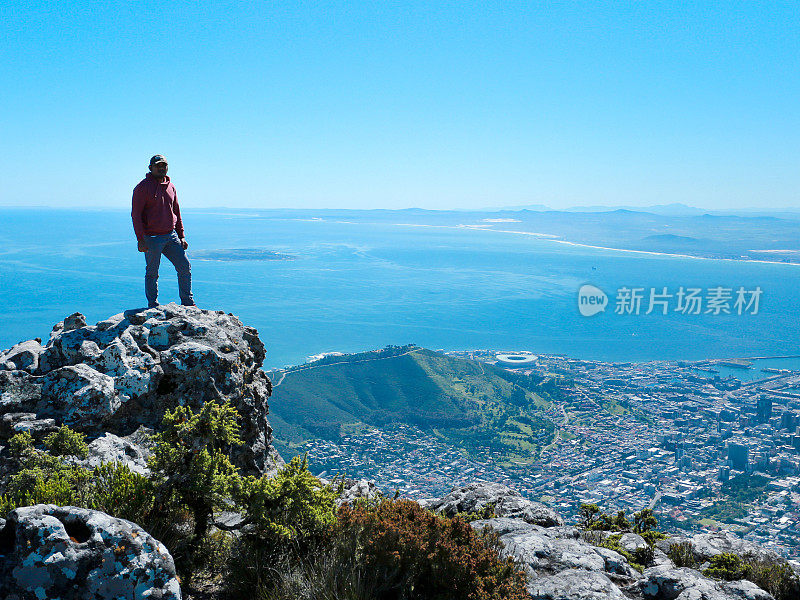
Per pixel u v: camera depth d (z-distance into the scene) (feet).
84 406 23.02
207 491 17.13
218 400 26.94
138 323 28.14
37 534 11.44
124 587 11.66
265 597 15.39
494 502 25.93
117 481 16.75
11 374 23.38
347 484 26.04
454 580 14.90
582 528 25.89
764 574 20.86
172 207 32.48
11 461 19.52
